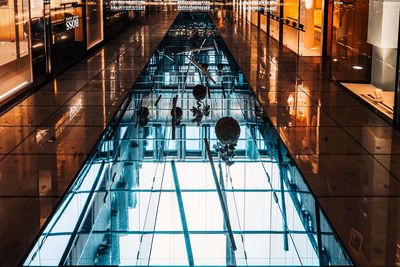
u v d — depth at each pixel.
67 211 5.38
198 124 8.09
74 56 14.72
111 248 4.56
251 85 11.58
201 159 6.59
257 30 25.70
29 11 11.02
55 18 12.95
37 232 4.97
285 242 4.69
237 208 5.33
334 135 8.01
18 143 7.67
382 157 7.08
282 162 6.69
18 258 4.50
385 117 8.94
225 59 15.35
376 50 9.88
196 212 5.21
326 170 6.53
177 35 22.56
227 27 27.30
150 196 5.59
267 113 9.15
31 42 11.10
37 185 6.09
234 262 4.33
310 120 8.82
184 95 10.24
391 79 9.05
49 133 8.11
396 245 4.75
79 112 9.32
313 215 5.29
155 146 7.17
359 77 10.66
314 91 11.16
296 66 14.48
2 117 9.05
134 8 28.98
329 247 4.66
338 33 12.34
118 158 6.77
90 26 17.50
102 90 11.15
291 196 5.68
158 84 11.58
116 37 21.73
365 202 5.64
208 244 4.63
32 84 11.14
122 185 5.88
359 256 4.55
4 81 10.22
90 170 6.49
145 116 8.66
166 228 4.90
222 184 5.88
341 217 5.27
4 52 10.37
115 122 8.55
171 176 6.09
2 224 5.16
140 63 14.64
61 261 4.39
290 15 18.27
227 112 8.96
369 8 10.43
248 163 6.53
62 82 12.15
